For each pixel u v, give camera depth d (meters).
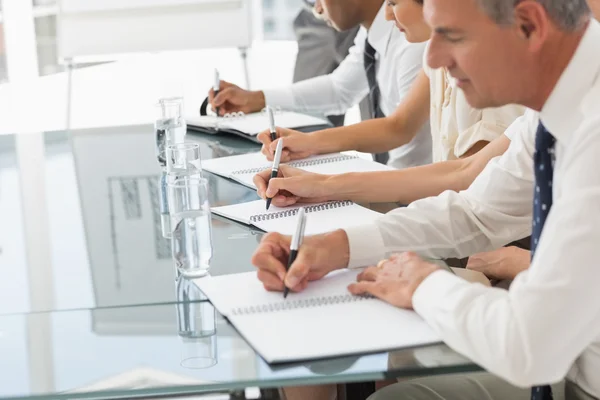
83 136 2.45
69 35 4.86
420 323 1.12
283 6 5.57
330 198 1.72
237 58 5.46
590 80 1.11
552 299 0.99
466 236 1.49
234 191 1.83
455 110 2.02
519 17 1.06
